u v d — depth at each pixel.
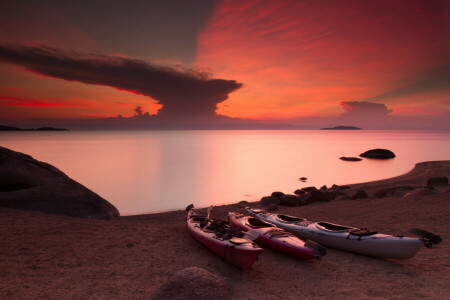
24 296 4.23
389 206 12.52
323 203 17.39
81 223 9.20
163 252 6.76
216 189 30.97
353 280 5.23
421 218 9.65
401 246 5.84
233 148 101.62
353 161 58.16
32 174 11.83
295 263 6.25
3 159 11.49
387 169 45.12
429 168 41.16
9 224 8.08
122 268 5.65
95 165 50.88
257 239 7.22
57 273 5.18
